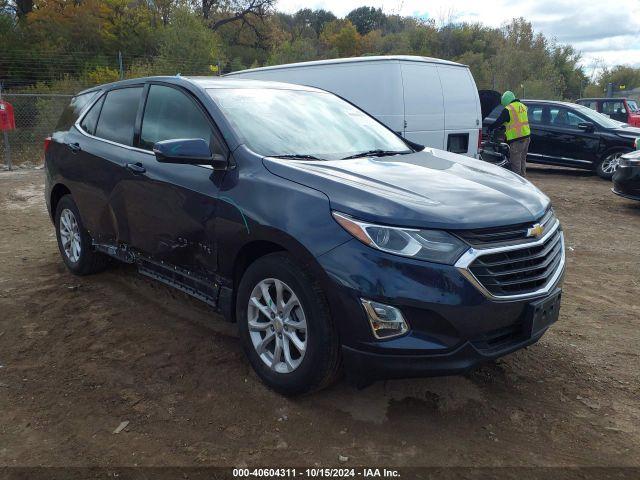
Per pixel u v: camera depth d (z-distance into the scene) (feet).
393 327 8.96
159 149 10.87
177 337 13.19
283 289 10.30
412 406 10.44
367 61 27.71
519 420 10.09
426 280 8.82
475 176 11.45
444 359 8.97
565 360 12.37
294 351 10.58
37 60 90.58
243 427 9.74
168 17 116.37
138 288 16.33
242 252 11.05
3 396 10.69
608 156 41.42
